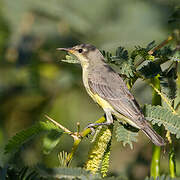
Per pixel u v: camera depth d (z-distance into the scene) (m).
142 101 11.39
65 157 6.31
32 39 13.49
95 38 13.09
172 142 7.38
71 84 14.09
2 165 5.67
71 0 13.53
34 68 13.93
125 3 12.57
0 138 13.03
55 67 14.15
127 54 7.75
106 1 13.23
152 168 7.15
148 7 12.19
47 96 14.15
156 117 6.96
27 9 13.42
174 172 7.06
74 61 8.75
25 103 14.02
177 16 7.89
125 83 10.40
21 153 5.73
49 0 13.47
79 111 14.15
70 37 13.58
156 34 11.58
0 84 13.96
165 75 7.92
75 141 6.36
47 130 5.70
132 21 12.18
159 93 7.44
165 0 11.90
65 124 13.77
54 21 13.53
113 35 12.45
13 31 13.44
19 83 14.05
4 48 13.71
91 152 6.64
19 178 5.56
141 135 12.67
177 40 7.68
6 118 13.77
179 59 7.50
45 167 5.37
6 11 13.42
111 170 11.93
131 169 11.94
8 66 13.93
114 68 11.62
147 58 7.42
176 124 6.82
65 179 5.25
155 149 7.22
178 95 7.92
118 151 12.67
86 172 5.31
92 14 13.16
